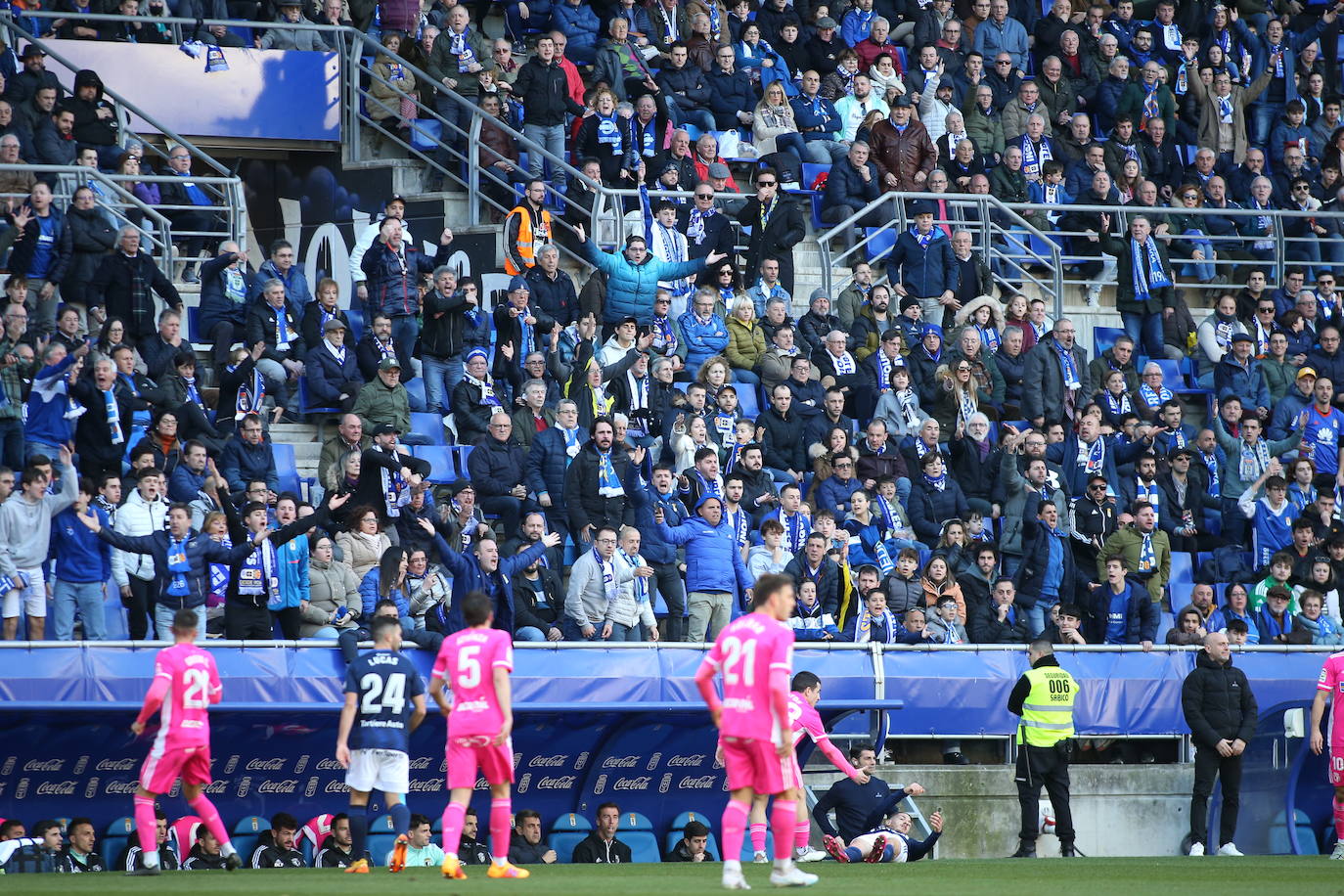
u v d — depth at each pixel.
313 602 49.44
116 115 65.75
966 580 57.41
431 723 47.12
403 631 47.62
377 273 60.38
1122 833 54.03
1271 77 86.56
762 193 68.44
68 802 44.69
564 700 47.91
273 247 59.75
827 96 77.88
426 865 45.62
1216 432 66.88
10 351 52.50
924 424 61.84
